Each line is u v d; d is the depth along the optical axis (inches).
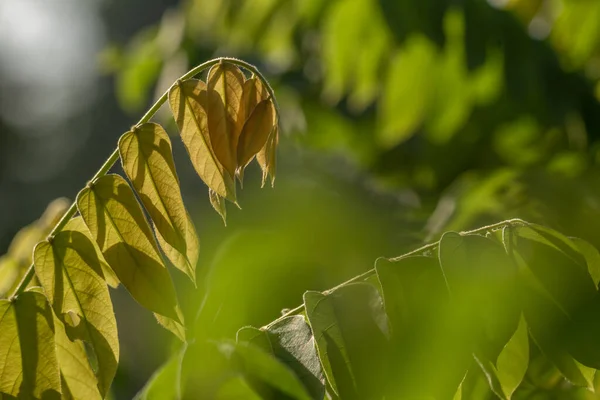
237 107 36.3
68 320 35.9
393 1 49.0
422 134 62.1
